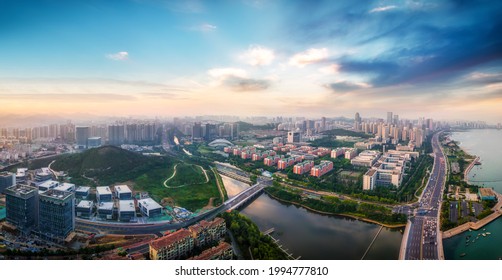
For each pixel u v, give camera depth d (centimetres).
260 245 19375
